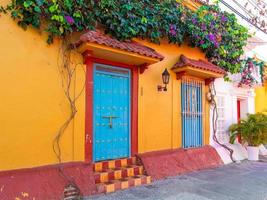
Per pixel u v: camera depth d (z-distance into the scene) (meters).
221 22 8.82
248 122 9.73
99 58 6.03
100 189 5.30
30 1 4.66
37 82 5.01
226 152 9.29
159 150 7.24
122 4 6.09
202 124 8.80
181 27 7.46
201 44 8.15
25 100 4.84
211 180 6.62
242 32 9.51
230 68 9.59
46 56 5.16
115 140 6.35
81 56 5.68
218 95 9.77
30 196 4.43
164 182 6.26
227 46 9.09
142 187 5.82
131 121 6.68
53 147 5.16
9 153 4.60
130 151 6.59
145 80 7.04
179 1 7.52
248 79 10.33
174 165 7.11
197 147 8.44
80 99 5.62
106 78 6.26
